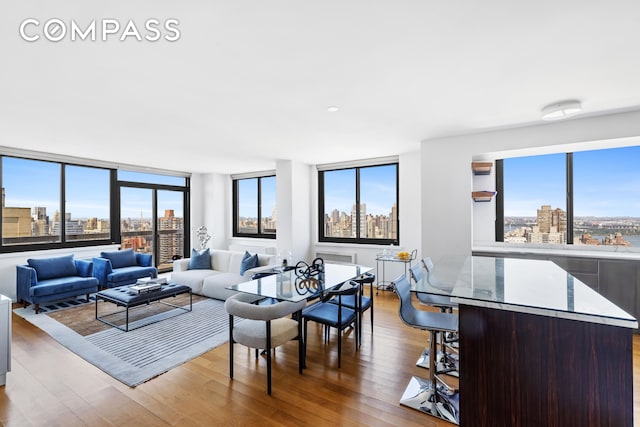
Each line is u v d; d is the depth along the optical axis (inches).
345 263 224.8
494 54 76.8
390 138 159.2
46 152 187.3
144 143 166.4
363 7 58.6
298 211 226.5
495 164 174.1
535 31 66.9
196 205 282.7
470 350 61.6
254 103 108.7
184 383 92.1
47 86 92.4
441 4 57.8
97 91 96.5
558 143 133.3
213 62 79.6
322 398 84.4
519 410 57.2
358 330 115.1
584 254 139.5
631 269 127.5
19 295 168.1
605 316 49.3
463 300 61.6
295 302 92.5
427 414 77.6
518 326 57.5
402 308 81.2
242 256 199.9
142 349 115.0
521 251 148.3
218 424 74.0
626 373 50.1
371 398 84.5
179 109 113.8
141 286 148.1
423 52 75.8
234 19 62.1
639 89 98.4
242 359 107.7
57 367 101.7
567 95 103.7
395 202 212.2
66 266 179.8
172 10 59.2
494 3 57.6
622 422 50.2
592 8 59.1
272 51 74.7
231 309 91.4
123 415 77.5
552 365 54.8
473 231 175.9
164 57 76.7
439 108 115.8
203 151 188.9
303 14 60.6
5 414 77.8
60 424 74.3
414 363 104.3
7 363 91.4
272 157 210.7
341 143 170.4
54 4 57.3
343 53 76.0
